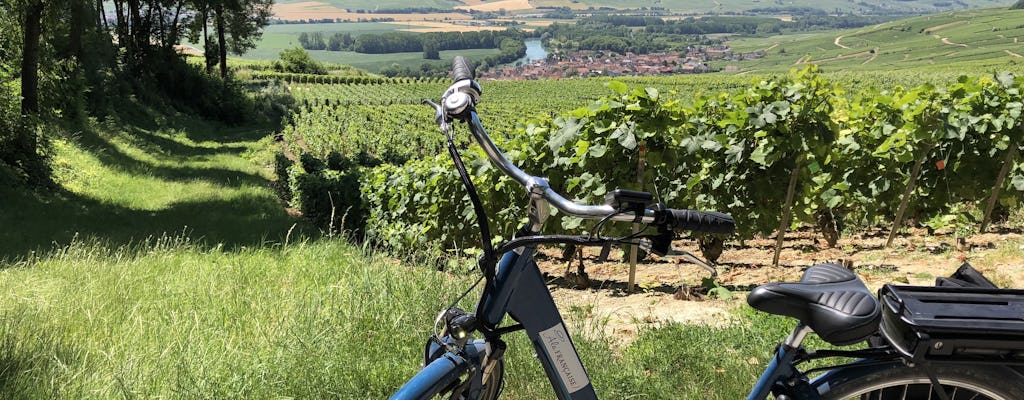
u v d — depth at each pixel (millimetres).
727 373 3729
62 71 25500
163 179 22719
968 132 8453
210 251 9102
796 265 7430
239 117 53750
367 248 6848
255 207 17719
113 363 3902
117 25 49250
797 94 6645
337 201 15078
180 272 6941
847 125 8961
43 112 23625
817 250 8625
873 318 2090
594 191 6812
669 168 6953
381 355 3930
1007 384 2141
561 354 2291
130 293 5887
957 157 8555
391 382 3633
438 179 9500
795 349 2281
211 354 3934
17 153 16844
